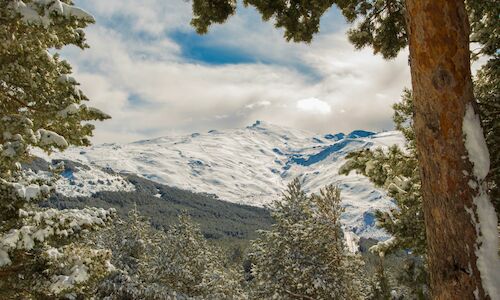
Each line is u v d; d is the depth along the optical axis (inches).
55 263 291.1
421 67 145.9
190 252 1256.2
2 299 281.6
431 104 143.2
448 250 135.6
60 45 287.7
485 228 132.9
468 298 129.9
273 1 277.9
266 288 882.8
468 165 137.2
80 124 289.1
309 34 287.9
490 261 130.3
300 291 864.9
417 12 146.6
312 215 868.6
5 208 273.4
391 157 284.2
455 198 136.2
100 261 305.0
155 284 1083.9
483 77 301.0
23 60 261.6
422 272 271.3
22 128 246.8
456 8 144.1
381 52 287.3
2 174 279.7
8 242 253.4
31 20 225.0
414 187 293.7
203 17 283.4
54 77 283.9
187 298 1136.2
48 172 307.1
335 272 847.1
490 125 237.3
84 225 284.8
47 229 267.0
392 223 306.2
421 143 146.9
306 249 867.4
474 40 266.2
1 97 273.4
